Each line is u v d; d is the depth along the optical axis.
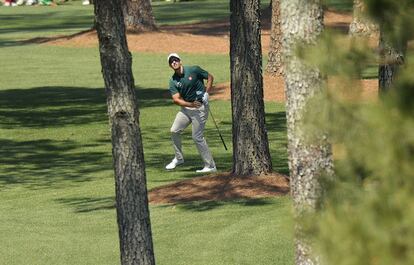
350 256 9.63
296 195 18.56
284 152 61.00
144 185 28.22
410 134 9.55
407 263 9.34
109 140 71.38
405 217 9.41
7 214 45.41
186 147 65.62
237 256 34.62
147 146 66.88
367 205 9.61
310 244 10.13
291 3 17.48
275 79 94.81
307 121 10.19
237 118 46.47
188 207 42.75
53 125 78.94
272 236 36.66
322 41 10.25
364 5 9.99
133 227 28.08
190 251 35.75
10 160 63.75
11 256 36.78
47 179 56.47
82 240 39.12
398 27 9.90
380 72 33.34
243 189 44.81
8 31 169.38
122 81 27.70
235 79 46.44
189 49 129.25
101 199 48.47
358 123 9.90
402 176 9.55
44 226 42.06
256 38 46.09
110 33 27.48
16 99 94.62
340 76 10.13
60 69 116.81
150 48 129.62
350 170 9.91
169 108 85.94
